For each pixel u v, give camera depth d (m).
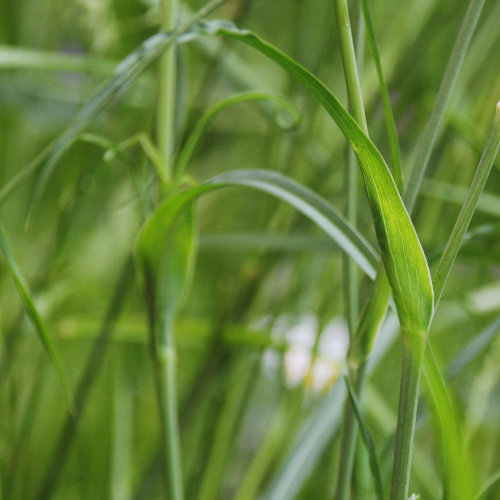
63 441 0.75
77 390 0.75
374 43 0.48
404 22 0.76
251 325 0.85
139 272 0.54
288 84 0.83
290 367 0.80
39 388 0.79
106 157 0.55
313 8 0.79
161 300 0.54
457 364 0.55
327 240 0.64
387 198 0.46
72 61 0.67
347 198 0.52
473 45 0.72
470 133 0.72
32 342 0.81
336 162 0.79
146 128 0.79
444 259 0.46
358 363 0.49
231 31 0.48
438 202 0.79
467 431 0.78
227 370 0.75
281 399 0.85
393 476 0.46
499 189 0.84
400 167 0.49
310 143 0.79
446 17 0.75
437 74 0.76
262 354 0.75
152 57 0.51
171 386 0.55
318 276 0.82
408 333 0.46
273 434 0.79
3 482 0.77
